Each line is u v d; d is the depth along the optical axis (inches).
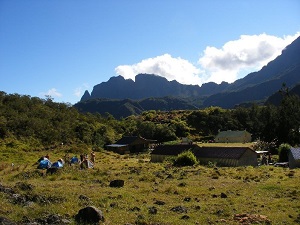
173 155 2027.6
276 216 524.1
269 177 1029.8
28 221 432.8
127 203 595.2
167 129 4357.8
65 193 641.6
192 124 5339.6
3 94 3358.8
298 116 3757.4
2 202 509.7
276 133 3627.0
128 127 4628.4
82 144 2819.9
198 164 1704.0
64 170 1103.0
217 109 5866.1
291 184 850.8
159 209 563.8
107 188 764.0
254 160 1894.7
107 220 463.2
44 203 540.4
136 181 927.0
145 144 3449.8
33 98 3686.0
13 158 1808.6
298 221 495.5
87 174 1045.8
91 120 3917.3
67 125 3191.4
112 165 1555.1
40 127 2795.3
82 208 478.9
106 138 3481.8
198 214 533.6
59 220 437.7
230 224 477.1
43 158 1504.7
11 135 2472.9
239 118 5477.4
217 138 4434.1
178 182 918.4
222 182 922.7
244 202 634.2
